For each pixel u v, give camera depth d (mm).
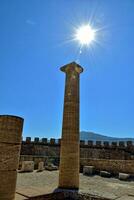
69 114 13375
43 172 19688
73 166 12547
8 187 6637
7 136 6848
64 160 12711
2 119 6895
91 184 14219
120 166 20047
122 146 32781
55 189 11227
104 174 18906
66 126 13258
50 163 24359
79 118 13742
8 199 6578
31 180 14367
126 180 16906
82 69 14562
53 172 20047
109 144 33969
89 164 22203
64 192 10914
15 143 7051
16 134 7109
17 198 8422
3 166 6609
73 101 13539
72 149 12820
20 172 18891
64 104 13766
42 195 9422
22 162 20281
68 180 12211
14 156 6969
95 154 33406
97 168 21469
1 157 6625
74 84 13875
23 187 11102
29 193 9422
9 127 6941
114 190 12227
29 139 34594
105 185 14023
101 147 33844
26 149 33625
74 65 14008
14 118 7109
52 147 34750
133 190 12438
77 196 10875
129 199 9961
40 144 34719
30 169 19844
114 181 16250
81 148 34219
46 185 12633
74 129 13180
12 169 6844
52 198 9977
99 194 10789
